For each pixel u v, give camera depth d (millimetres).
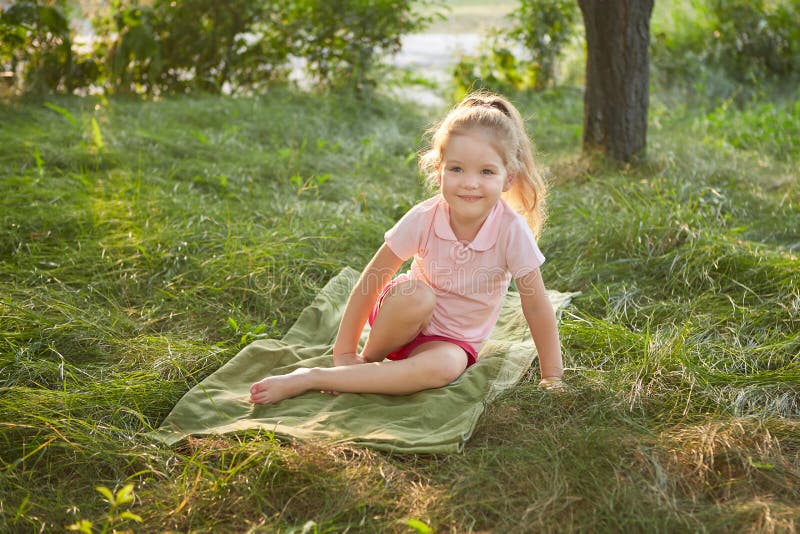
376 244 3805
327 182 4648
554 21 7602
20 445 2172
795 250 3598
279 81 6965
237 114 5836
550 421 2314
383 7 6832
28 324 2785
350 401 2451
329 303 3152
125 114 5797
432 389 2512
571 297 3256
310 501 1996
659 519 1875
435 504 1962
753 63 8031
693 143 5324
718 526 1860
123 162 4598
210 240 3600
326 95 6602
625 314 3102
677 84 7613
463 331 2631
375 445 2193
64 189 4078
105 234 3590
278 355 2729
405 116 6508
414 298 2439
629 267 3504
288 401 2459
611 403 2359
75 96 6355
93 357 2713
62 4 6539
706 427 2219
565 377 2566
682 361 2594
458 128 2391
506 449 2158
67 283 3201
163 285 3254
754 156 5277
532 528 1869
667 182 4340
